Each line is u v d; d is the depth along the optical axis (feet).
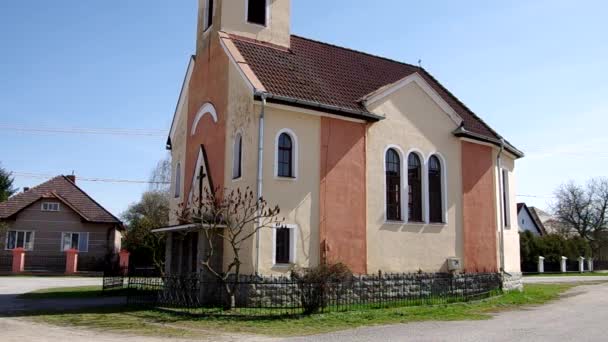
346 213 64.44
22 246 143.74
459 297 69.26
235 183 61.26
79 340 39.01
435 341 39.17
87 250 147.64
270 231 58.03
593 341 39.88
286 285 57.41
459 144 79.15
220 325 45.80
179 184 80.74
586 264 197.67
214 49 71.10
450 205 75.97
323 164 63.57
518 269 87.45
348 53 83.46
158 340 39.14
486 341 39.37
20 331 43.55
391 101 71.87
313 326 45.78
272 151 59.67
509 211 87.76
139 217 178.09
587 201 241.35
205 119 71.51
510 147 86.53
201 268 57.93
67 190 154.40
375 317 51.21
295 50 75.20
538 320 51.78
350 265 63.46
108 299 71.20
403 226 69.92
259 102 59.06
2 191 177.58
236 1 71.77
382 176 69.00
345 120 66.59
